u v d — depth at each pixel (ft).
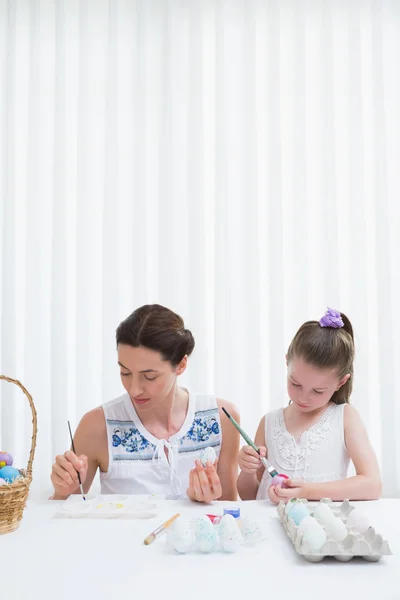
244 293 7.18
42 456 7.14
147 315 4.28
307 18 7.45
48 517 3.51
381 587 2.52
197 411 4.85
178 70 7.38
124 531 3.25
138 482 4.59
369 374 7.21
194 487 3.81
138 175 7.25
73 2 7.47
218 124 7.27
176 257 7.26
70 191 7.40
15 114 7.46
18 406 7.27
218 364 7.11
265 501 3.92
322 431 4.74
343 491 3.91
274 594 2.46
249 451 4.19
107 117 7.29
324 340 4.40
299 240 7.23
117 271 7.20
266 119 7.38
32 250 7.29
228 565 2.76
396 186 7.38
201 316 7.18
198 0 7.32
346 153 7.38
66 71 7.45
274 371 7.11
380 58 7.32
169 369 4.30
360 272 7.22
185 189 7.34
